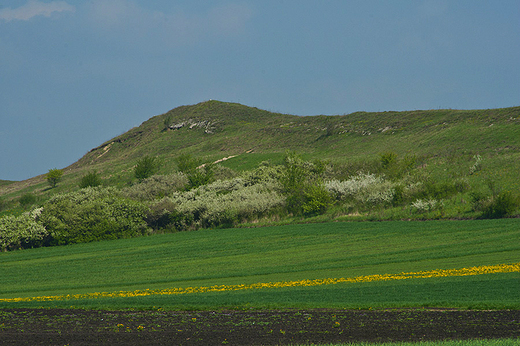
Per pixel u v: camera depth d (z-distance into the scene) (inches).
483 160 4345.5
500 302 1321.4
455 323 1149.1
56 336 1140.5
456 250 2389.3
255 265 2571.4
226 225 4279.0
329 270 2242.9
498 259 2062.0
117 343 1074.1
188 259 2955.2
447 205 3476.9
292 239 3314.5
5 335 1154.7
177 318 1331.2
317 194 4156.0
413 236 2915.8
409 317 1223.5
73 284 2346.2
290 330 1146.0
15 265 3142.2
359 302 1433.3
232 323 1239.5
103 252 3467.0
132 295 1852.9
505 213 3053.6
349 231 3334.2
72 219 4084.6
